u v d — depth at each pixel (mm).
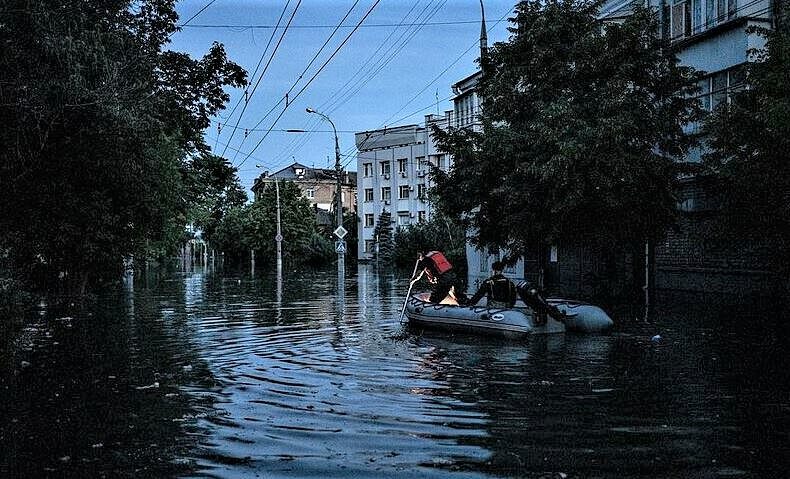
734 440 5902
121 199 21297
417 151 58969
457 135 20281
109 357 10750
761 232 14039
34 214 18375
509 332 12672
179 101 17000
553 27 17375
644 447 5723
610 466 5250
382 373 9281
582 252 24719
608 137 15984
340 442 5984
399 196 61031
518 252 19328
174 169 28547
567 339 12484
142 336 13297
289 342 12414
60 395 7934
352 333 13695
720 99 19797
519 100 18078
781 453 5535
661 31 20453
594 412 6910
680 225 20984
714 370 9062
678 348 10984
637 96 17250
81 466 5383
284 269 50281
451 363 10070
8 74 11148
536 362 10062
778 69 12750
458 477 5062
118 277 27156
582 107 16688
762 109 12578
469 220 21141
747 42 18734
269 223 61375
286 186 63438
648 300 17375
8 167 13836
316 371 9461
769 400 7328
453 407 7223
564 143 15805
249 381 8758
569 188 16281
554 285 25328
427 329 14266
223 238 69750
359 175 65750
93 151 15836
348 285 29656
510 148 17406
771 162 12992
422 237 45312
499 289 14227
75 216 19797
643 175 16641
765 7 18594
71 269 22391
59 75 11234
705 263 20141
